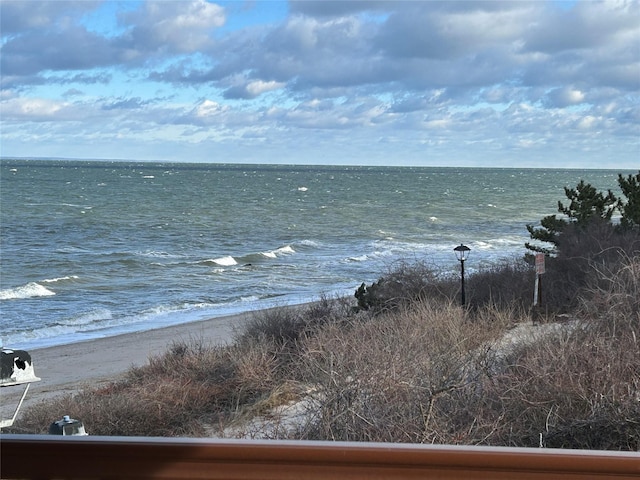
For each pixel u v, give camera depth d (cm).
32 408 1338
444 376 866
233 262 4678
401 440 790
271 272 4131
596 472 211
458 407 839
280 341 1531
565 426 770
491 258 4034
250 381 1277
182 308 3122
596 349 848
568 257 1888
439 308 1378
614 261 1714
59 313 3078
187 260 4769
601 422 759
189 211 8700
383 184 17550
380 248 5134
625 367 805
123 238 6062
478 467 214
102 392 1420
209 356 1512
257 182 17475
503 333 1323
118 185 14612
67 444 217
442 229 6688
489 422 796
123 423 1186
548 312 1540
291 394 1104
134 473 219
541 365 866
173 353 1673
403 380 866
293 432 946
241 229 6762
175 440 219
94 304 3288
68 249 5328
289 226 7044
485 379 887
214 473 218
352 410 830
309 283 3694
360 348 958
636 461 209
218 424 1084
